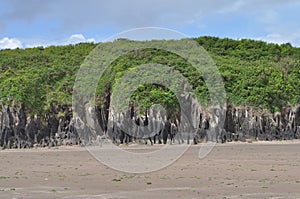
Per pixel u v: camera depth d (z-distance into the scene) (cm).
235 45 9975
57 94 7069
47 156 4397
